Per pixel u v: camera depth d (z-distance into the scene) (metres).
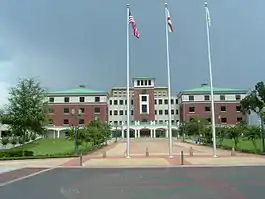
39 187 15.60
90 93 122.00
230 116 120.69
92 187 15.41
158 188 14.79
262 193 13.12
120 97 137.88
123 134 119.62
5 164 29.78
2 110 52.69
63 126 119.75
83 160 33.09
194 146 64.00
